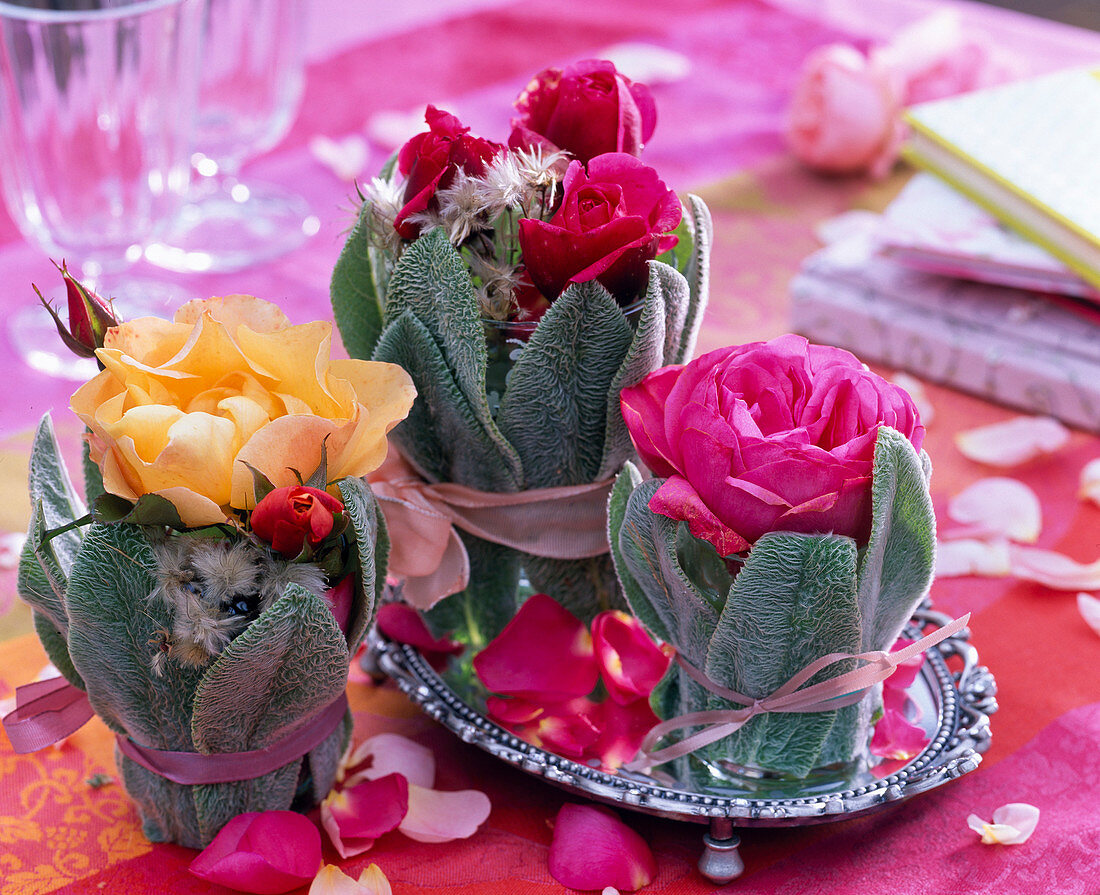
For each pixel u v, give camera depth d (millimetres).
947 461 940
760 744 725
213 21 1128
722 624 699
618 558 732
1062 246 962
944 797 758
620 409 731
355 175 1284
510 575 788
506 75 1463
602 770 739
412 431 755
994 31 1557
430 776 765
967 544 875
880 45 1528
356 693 807
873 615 709
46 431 727
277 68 1184
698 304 756
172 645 680
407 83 1442
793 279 1077
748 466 683
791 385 699
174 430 665
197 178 1271
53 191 1013
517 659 760
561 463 751
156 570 679
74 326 698
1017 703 798
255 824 717
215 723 697
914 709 762
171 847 744
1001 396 974
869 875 728
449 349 728
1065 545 885
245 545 684
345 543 700
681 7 1634
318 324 690
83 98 983
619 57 1466
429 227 726
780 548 679
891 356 1003
